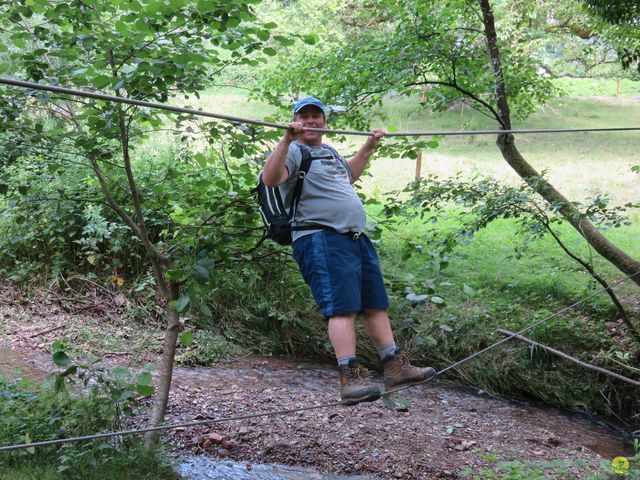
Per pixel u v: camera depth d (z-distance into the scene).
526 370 8.23
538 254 10.78
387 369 3.75
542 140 22.67
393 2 8.44
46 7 4.61
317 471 5.63
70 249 9.57
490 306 9.03
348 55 8.73
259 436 6.10
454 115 24.84
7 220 9.12
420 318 8.78
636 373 7.84
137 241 9.45
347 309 3.54
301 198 3.60
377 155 4.98
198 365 8.27
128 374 4.60
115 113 4.58
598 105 28.53
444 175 16.27
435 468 5.82
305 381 8.02
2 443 4.63
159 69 4.47
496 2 12.76
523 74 8.69
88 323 8.66
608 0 7.92
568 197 14.44
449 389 8.19
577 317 8.82
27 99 4.87
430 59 8.45
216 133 4.74
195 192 5.42
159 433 5.28
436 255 5.20
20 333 8.12
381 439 6.29
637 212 13.33
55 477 4.46
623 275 9.83
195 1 4.25
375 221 5.54
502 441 6.69
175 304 4.39
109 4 4.68
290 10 16.38
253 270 6.14
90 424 4.96
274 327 9.20
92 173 6.86
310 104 3.68
